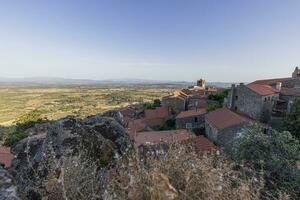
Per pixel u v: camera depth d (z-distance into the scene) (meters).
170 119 50.34
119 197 3.54
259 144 10.71
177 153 4.36
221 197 3.66
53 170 4.63
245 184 4.21
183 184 3.78
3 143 40.16
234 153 11.47
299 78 47.31
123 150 6.43
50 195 4.19
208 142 26.19
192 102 57.97
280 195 5.44
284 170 9.35
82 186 4.34
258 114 34.88
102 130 7.02
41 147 6.34
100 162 5.98
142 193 3.47
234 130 29.84
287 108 34.00
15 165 6.46
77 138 6.14
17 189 3.84
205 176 3.73
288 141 11.08
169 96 63.84
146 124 49.59
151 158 4.34
